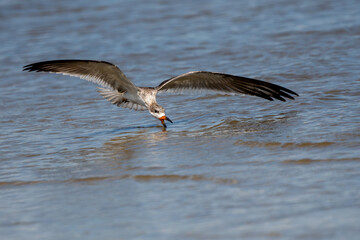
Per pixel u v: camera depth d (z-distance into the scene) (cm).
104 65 1298
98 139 1381
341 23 2281
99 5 2944
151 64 2027
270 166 1095
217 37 2286
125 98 1436
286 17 2472
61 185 1103
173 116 1526
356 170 1035
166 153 1230
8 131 1472
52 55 2203
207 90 1433
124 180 1097
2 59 2188
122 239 848
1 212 988
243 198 962
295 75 1750
